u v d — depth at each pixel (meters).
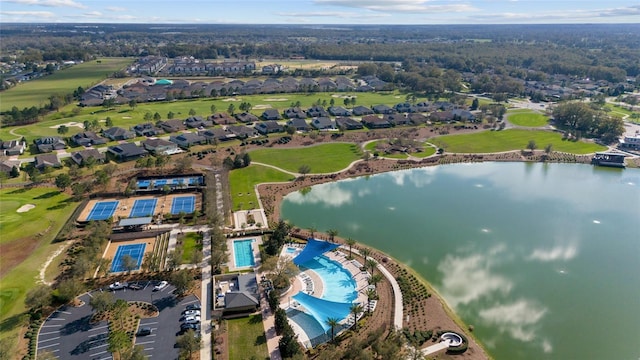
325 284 119.25
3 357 85.69
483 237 151.75
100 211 156.62
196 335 97.25
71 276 116.56
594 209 176.00
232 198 171.75
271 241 131.50
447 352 93.88
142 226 145.50
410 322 103.25
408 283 120.12
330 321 94.75
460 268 131.75
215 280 117.50
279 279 114.06
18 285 112.69
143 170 194.00
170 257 122.44
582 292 121.81
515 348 99.25
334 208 171.88
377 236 150.12
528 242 149.00
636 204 181.00
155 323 100.38
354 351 86.38
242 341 95.62
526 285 124.19
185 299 109.44
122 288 112.94
